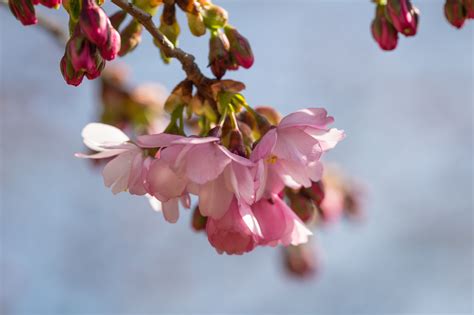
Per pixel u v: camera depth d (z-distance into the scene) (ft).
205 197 1.42
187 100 1.50
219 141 1.44
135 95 2.01
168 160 1.40
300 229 1.49
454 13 1.60
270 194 1.47
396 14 1.59
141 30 1.56
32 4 1.44
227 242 1.44
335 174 2.06
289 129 1.45
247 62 1.52
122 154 1.48
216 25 1.52
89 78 1.42
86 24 1.40
